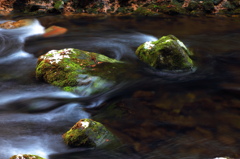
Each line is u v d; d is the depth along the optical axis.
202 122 4.85
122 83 6.21
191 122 4.86
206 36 9.38
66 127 4.83
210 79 6.41
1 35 10.02
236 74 6.68
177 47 6.88
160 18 11.35
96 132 4.29
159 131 4.64
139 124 4.84
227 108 5.21
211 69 7.00
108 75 6.34
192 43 8.75
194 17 11.32
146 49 7.27
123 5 12.29
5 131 4.68
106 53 8.26
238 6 11.75
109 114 5.20
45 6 12.46
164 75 6.65
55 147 4.27
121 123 4.89
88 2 12.43
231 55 7.87
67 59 6.56
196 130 4.65
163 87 6.04
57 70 6.38
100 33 10.04
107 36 9.74
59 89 6.11
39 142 4.39
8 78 6.93
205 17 11.30
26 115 5.27
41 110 5.46
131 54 7.93
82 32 10.16
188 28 10.19
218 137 4.45
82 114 5.26
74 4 12.46
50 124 4.93
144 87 6.06
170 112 5.18
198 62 7.39
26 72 7.23
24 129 4.76
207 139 4.41
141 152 4.14
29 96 6.00
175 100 5.55
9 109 5.54
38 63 6.83
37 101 5.79
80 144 4.21
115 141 4.34
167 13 11.68
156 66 6.87
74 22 11.18
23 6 12.69
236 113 5.05
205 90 5.86
